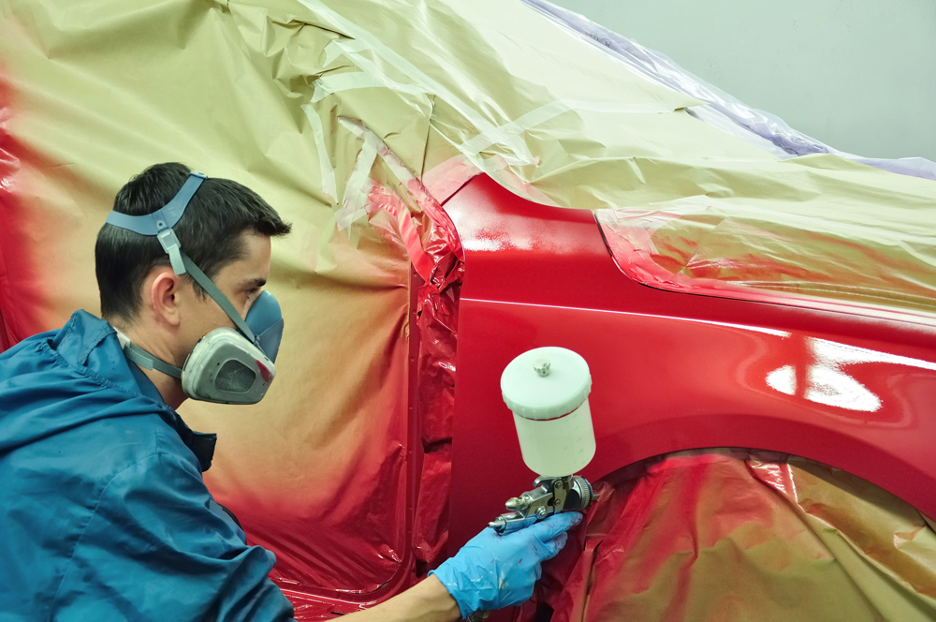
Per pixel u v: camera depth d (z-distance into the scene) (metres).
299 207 1.43
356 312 1.39
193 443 1.02
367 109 1.37
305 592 1.55
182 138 1.50
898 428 0.95
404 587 1.46
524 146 1.43
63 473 0.78
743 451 1.04
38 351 0.92
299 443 1.45
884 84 4.50
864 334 1.03
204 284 0.91
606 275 1.18
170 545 0.78
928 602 0.93
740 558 1.04
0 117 1.58
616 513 1.11
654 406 1.07
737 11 4.62
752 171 1.54
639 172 1.45
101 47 1.52
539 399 0.90
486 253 1.23
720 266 1.20
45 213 1.57
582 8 4.95
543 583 1.18
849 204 1.48
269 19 1.44
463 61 1.60
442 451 1.35
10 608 0.77
